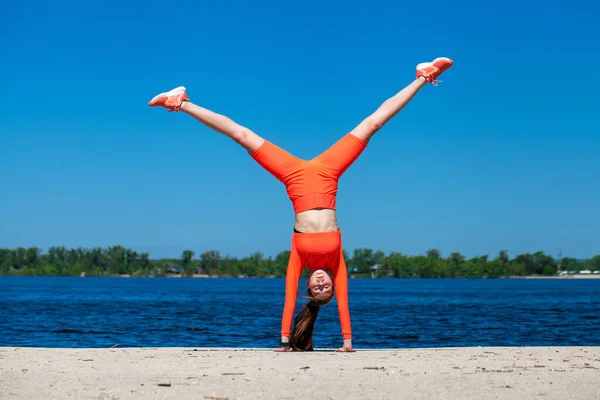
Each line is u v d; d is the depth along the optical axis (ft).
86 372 27.30
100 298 221.05
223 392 22.77
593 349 38.55
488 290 401.08
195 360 31.45
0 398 21.71
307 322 36.99
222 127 36.04
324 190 35.37
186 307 159.63
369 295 297.74
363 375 26.40
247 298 236.63
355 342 70.64
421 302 208.64
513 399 21.91
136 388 23.47
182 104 35.91
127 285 477.36
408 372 27.30
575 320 112.88
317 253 35.27
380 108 36.42
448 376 26.30
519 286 533.96
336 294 36.68
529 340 74.90
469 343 70.74
